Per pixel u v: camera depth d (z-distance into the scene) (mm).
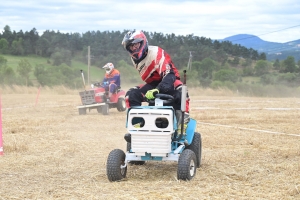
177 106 6926
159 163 7867
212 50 79125
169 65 6785
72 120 14805
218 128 12641
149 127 6223
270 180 6492
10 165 7777
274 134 11461
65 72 61000
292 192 5730
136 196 5562
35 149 9352
